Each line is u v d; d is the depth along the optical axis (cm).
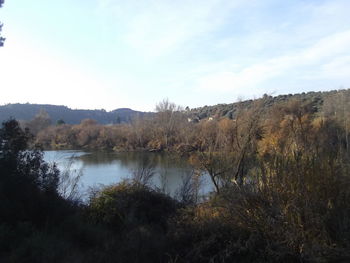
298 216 491
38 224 698
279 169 550
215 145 1688
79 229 730
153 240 638
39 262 520
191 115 6506
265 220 527
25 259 516
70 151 5159
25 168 765
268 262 477
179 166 2636
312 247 454
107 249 605
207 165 1484
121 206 931
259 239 517
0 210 640
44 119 5550
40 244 562
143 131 5550
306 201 495
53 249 568
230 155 1485
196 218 665
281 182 536
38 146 861
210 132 2114
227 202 617
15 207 665
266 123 1692
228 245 523
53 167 955
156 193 1095
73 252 600
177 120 5256
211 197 925
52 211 755
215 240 552
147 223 896
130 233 719
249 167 1154
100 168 3003
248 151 1344
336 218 482
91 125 6650
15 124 795
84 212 935
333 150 580
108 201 941
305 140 620
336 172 512
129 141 5525
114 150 5453
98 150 5484
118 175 2495
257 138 1549
